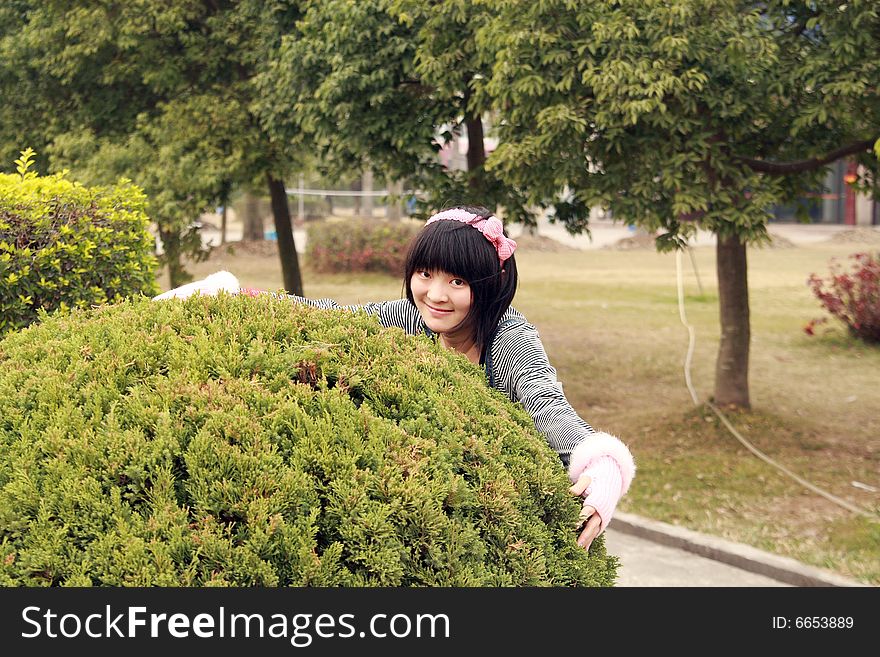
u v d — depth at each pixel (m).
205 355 2.06
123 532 1.71
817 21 6.06
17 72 10.79
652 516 6.62
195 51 10.23
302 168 11.97
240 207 32.59
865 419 9.01
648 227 6.41
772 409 9.31
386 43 7.58
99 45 10.02
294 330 2.22
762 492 6.98
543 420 2.39
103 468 1.80
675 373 11.16
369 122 7.81
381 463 1.84
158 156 10.29
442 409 2.04
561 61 6.05
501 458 2.03
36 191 4.64
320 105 7.63
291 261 12.21
